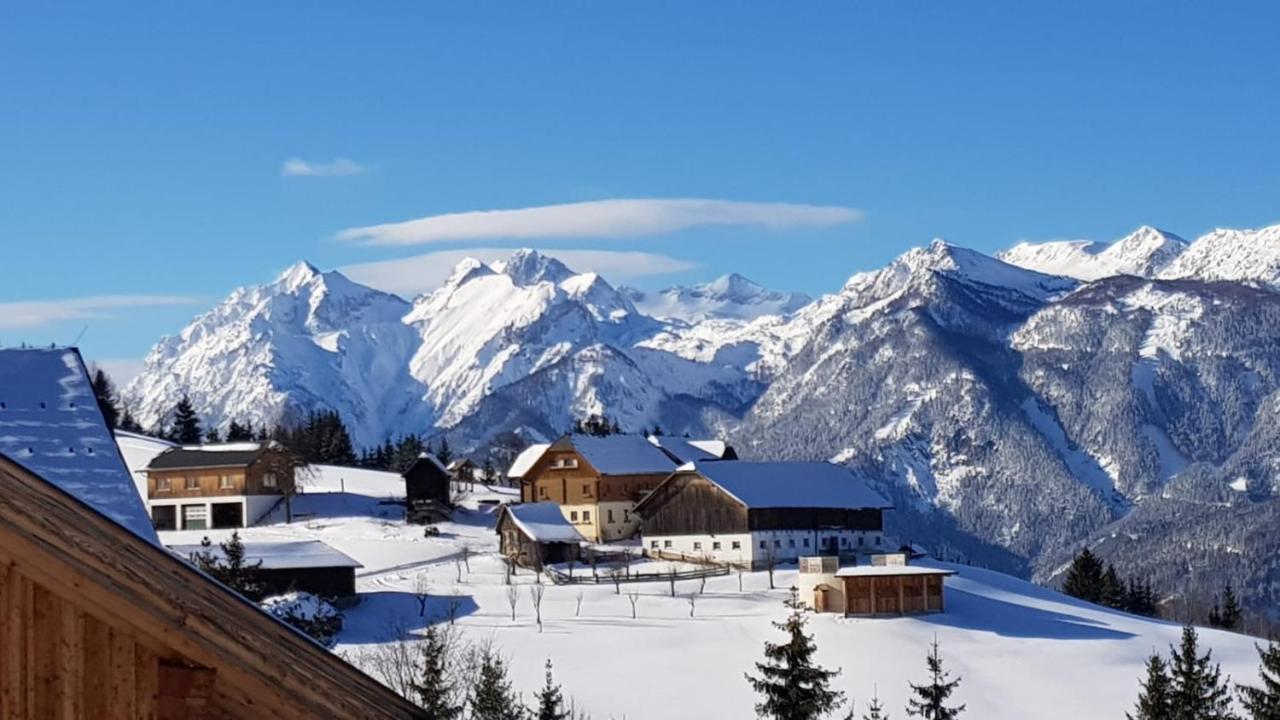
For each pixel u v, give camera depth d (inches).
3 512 521.3
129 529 565.9
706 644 4138.8
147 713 543.5
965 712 3602.4
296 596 4092.0
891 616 4613.7
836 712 3503.9
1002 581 5526.6
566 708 3371.1
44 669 530.6
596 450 6432.1
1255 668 4229.8
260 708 565.3
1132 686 3914.9
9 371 995.3
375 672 2989.7
